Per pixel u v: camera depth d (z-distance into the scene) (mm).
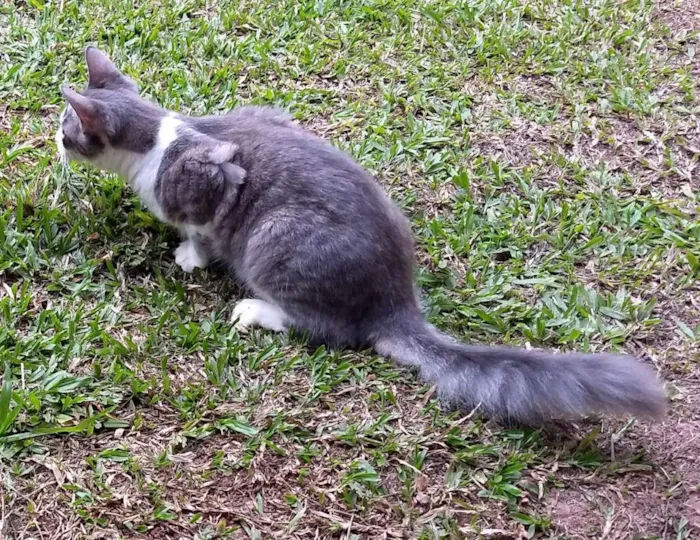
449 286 1421
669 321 1397
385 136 1585
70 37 1676
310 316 1345
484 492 1240
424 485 1242
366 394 1312
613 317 1395
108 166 1431
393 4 1792
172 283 1398
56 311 1346
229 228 1372
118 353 1318
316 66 1673
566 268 1443
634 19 1802
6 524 1188
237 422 1272
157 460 1238
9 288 1363
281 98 1615
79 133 1403
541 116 1623
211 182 1346
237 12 1743
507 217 1499
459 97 1643
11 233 1410
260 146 1366
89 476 1224
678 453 1279
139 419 1263
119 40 1676
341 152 1399
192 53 1674
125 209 1476
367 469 1248
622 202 1520
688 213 1508
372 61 1694
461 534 1209
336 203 1325
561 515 1233
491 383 1274
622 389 1229
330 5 1780
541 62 1712
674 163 1573
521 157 1577
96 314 1352
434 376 1303
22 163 1499
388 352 1332
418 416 1294
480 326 1381
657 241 1476
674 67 1728
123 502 1209
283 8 1767
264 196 1343
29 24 1690
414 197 1509
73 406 1270
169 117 1409
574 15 1798
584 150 1591
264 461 1251
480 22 1766
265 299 1370
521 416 1274
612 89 1664
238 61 1668
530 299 1414
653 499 1247
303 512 1217
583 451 1273
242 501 1225
